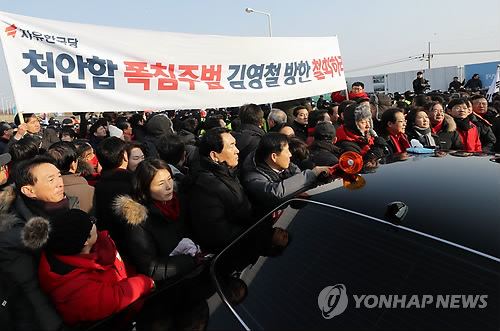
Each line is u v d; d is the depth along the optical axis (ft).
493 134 15.16
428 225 4.06
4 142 16.49
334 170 6.57
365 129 10.25
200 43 11.45
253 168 8.17
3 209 6.16
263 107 19.34
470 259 3.56
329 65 14.80
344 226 4.60
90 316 5.37
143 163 6.94
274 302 4.32
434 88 65.77
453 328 3.28
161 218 7.06
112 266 6.13
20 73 8.80
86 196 8.52
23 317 5.32
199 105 11.53
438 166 5.53
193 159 11.45
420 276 3.69
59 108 9.32
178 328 4.48
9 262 5.25
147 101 10.64
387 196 4.80
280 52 13.23
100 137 18.24
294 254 4.73
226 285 4.94
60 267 5.34
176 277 5.94
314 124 13.98
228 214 7.22
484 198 4.31
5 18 8.59
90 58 9.71
